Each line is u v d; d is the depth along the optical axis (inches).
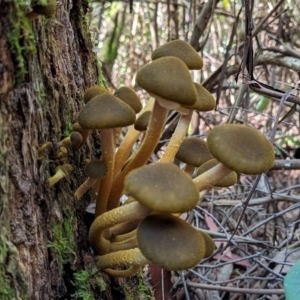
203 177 12.6
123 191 15.3
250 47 21.4
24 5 10.6
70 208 14.3
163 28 55.0
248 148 11.3
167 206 10.1
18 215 12.2
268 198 31.6
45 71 13.4
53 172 13.6
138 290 19.3
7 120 11.5
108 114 11.7
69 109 15.1
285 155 43.3
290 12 39.3
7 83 11.0
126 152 15.1
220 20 52.4
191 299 29.1
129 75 58.4
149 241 10.9
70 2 16.5
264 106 43.1
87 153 16.4
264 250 30.4
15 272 12.0
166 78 11.0
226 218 33.0
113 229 15.0
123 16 46.5
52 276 13.5
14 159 11.9
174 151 14.9
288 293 16.9
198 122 41.9
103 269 14.6
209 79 36.3
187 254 10.7
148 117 14.3
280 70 45.6
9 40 10.8
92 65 19.0
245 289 25.8
